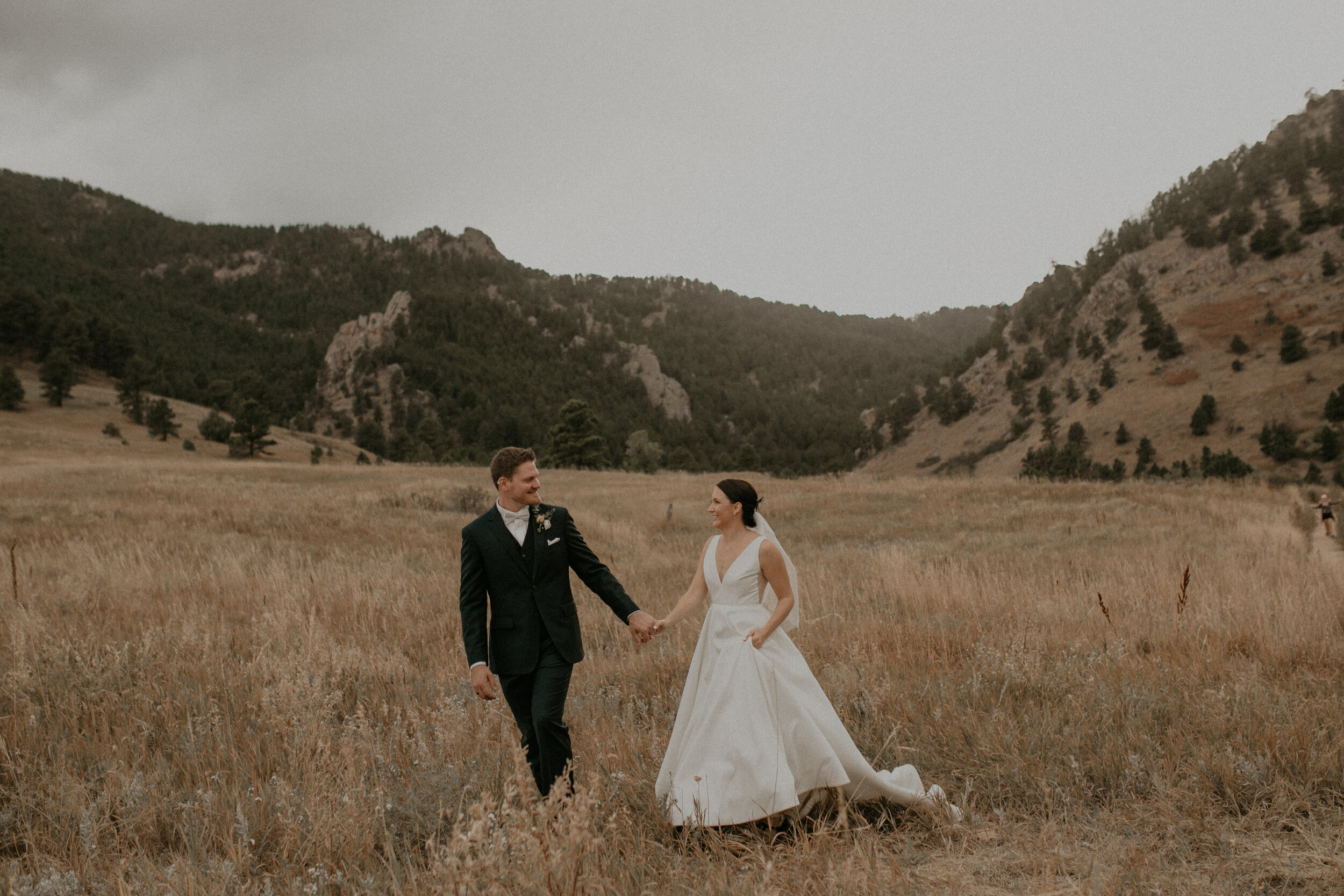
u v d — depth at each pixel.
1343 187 149.25
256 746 3.97
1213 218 181.75
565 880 2.22
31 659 5.34
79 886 2.77
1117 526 16.08
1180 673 4.71
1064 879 2.64
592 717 4.59
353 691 5.29
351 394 189.25
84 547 10.55
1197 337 147.62
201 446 88.25
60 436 74.31
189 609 7.18
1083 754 3.65
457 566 11.02
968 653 5.67
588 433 80.19
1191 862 2.76
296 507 17.72
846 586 9.27
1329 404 106.25
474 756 3.89
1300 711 3.88
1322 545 14.46
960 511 20.14
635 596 9.17
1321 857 2.71
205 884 2.68
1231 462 90.25
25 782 3.55
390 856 2.75
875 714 4.34
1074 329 188.25
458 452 119.81
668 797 3.26
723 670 3.35
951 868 2.81
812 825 3.21
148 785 3.54
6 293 116.94
